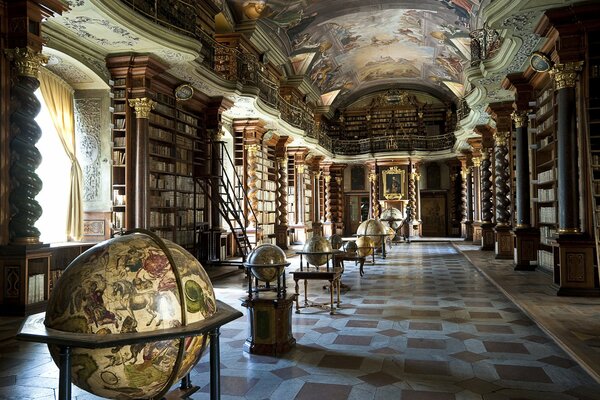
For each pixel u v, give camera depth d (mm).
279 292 5059
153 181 10086
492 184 17719
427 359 4555
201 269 2480
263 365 4418
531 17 7707
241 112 14211
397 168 28422
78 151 9195
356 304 7414
